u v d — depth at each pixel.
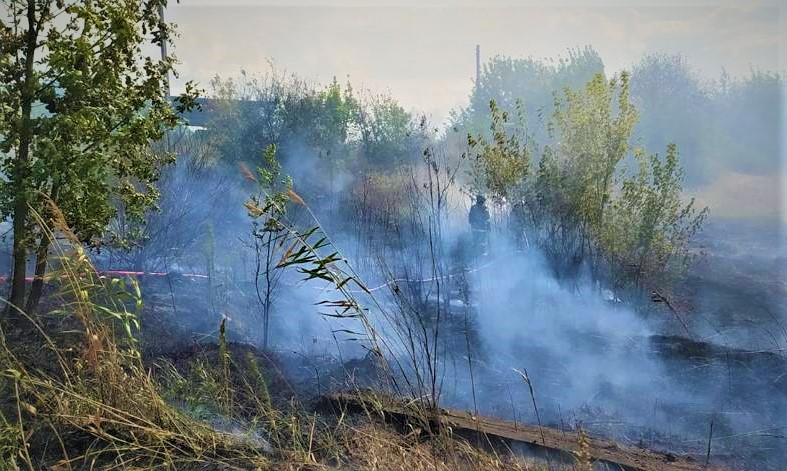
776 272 10.02
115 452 3.76
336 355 6.03
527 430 4.76
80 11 5.19
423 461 3.85
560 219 8.21
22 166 5.21
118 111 5.46
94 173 5.27
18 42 5.36
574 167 8.24
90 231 5.60
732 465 4.73
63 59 5.14
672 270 8.37
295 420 4.24
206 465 3.74
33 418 3.87
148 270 7.69
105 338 4.08
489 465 3.86
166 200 8.12
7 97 5.23
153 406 3.99
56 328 5.27
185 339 5.83
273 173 5.96
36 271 5.47
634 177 8.18
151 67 5.73
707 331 7.40
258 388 4.80
